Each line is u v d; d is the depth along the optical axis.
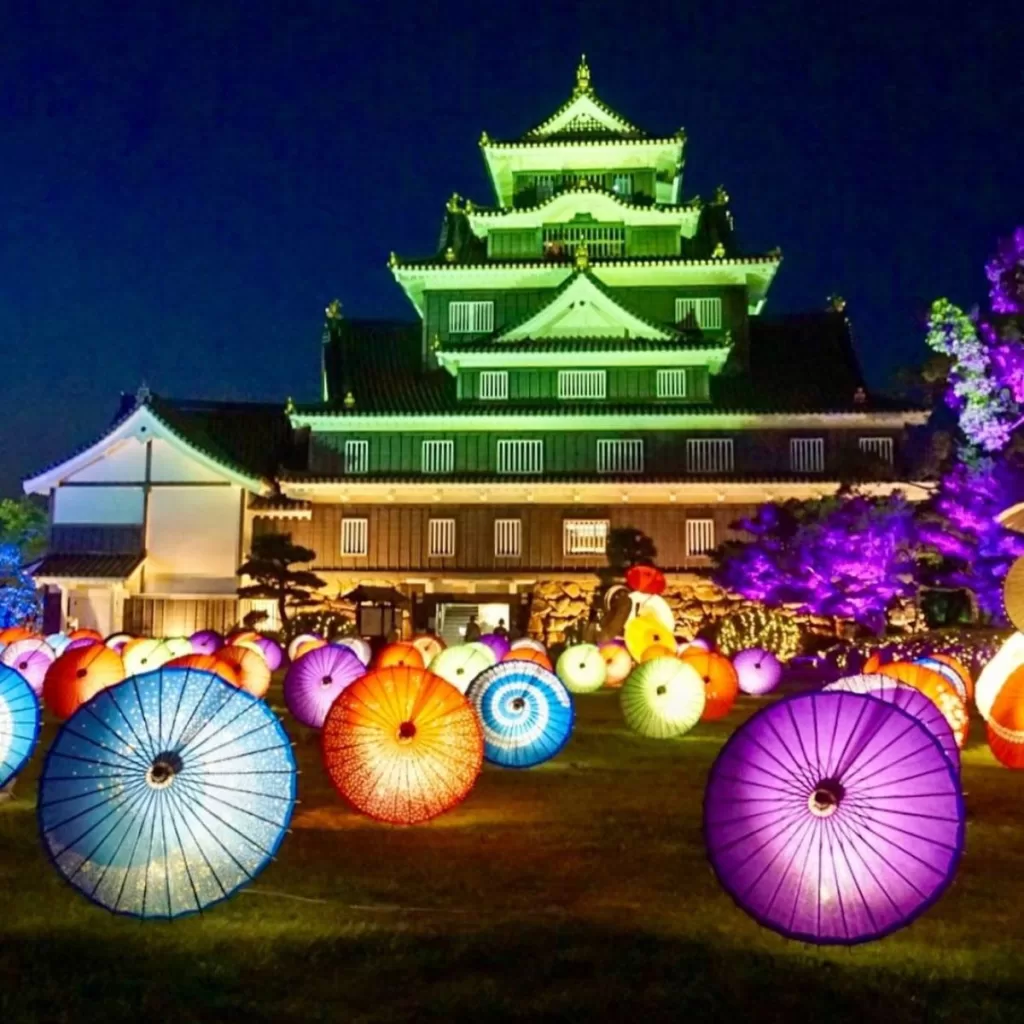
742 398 65.38
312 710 24.72
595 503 64.38
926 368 37.66
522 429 65.12
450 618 64.94
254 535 65.50
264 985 8.74
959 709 19.98
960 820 9.31
